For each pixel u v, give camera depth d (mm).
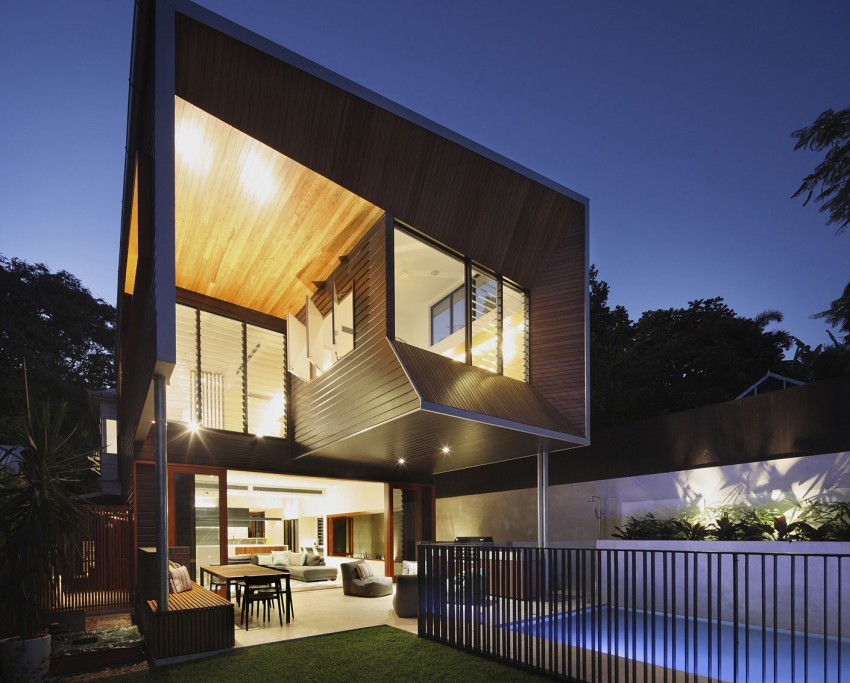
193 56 7223
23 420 7117
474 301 10625
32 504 6258
